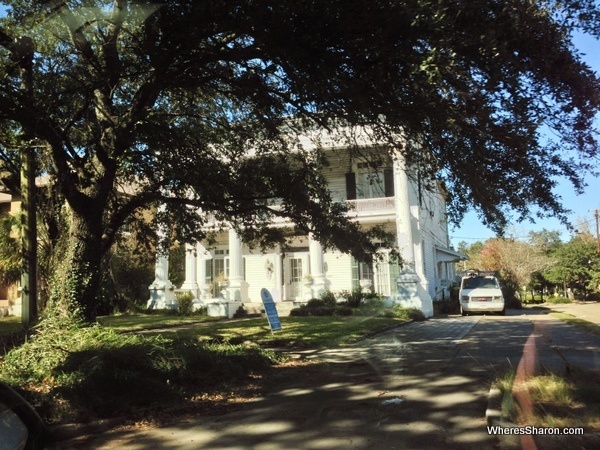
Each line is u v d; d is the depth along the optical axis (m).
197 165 10.32
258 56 8.29
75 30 8.43
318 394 7.41
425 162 8.96
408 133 8.04
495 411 5.62
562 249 43.56
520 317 20.31
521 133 6.25
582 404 5.50
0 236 23.12
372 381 8.12
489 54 5.52
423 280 21.97
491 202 7.47
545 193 7.31
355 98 7.09
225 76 9.15
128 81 10.59
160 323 17.81
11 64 8.52
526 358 7.33
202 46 8.50
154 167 10.18
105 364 7.15
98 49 9.74
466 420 5.83
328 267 24.80
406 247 21.12
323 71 7.04
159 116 9.98
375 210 22.64
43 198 10.70
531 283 44.94
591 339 12.23
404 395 7.15
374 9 5.87
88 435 5.81
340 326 15.60
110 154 9.45
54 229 10.54
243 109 11.07
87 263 9.44
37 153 10.52
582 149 6.56
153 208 13.39
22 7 8.19
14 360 7.63
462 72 5.62
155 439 5.64
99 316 21.25
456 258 35.12
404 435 5.44
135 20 7.77
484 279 23.17
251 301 25.34
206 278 26.77
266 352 10.06
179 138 10.02
